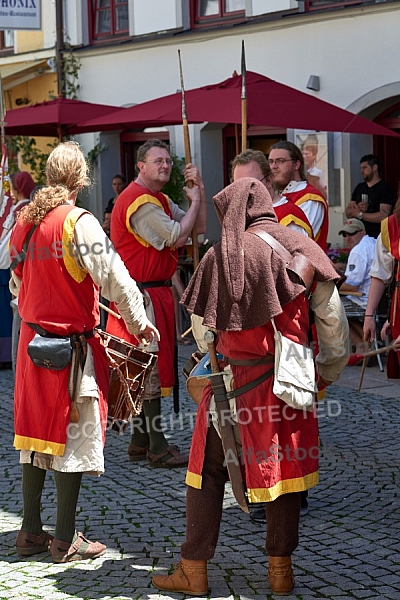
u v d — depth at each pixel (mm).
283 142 7184
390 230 6762
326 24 14266
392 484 6996
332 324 5004
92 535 6070
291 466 4879
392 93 13445
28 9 17125
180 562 5152
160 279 7621
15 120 13883
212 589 5152
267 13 15141
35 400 5492
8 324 12469
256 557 5609
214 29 16125
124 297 5523
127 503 6754
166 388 7652
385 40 13484
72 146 5711
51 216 5461
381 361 11500
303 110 9797
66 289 5445
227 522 6234
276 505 4992
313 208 7109
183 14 16734
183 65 16938
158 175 7473
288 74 14977
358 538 5895
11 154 20922
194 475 5039
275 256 4809
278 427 4844
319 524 6180
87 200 19094
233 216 4871
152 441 7688
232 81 10328
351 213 12867
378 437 8320
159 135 18312
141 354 5781
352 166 13922
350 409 9367
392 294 6824
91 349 5551
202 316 4867
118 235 7562
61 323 5461
